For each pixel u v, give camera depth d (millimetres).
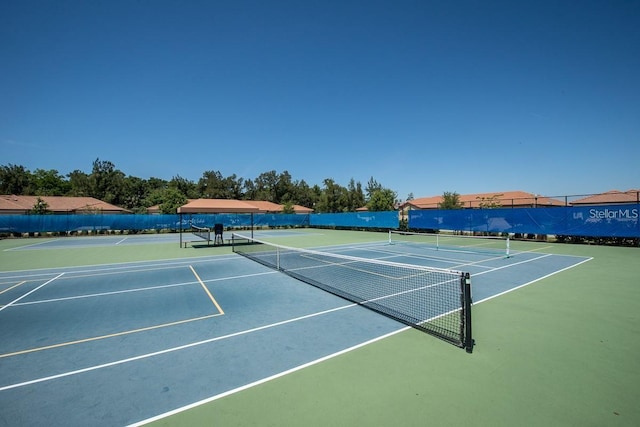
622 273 10461
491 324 5789
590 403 3396
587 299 7395
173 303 7438
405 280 9680
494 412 3248
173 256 15789
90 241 25328
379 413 3260
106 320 6320
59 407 3504
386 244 21562
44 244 22969
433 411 3275
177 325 5988
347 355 4621
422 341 5090
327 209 53344
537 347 4801
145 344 5141
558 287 8578
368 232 35125
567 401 3436
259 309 6887
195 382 3955
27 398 3684
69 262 14055
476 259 13938
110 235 32438
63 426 3193
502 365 4254
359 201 54688
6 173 61375
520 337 5184
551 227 21172
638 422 3086
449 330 5500
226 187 84875
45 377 4152
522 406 3350
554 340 5055
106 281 9969
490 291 8195
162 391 3771
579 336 5207
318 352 4734
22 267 12812
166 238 28250
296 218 45625
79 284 9586
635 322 5855
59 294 8406
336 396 3582
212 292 8406
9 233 29047
